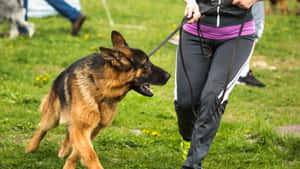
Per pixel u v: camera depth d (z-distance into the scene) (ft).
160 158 16.75
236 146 18.72
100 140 17.99
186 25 14.70
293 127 21.58
